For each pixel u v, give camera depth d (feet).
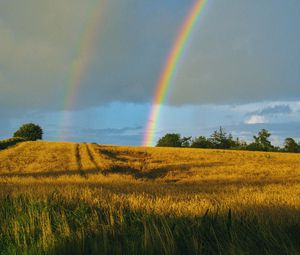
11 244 21.63
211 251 18.90
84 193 38.24
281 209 28.43
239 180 129.39
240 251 17.94
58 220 25.48
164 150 262.67
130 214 26.81
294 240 19.81
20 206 30.42
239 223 22.82
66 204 31.55
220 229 21.81
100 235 22.11
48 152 224.74
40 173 151.12
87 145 269.23
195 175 154.51
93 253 19.26
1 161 187.73
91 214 27.40
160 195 54.70
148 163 195.21
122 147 269.64
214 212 27.17
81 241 20.76
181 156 232.53
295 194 53.31
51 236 21.89
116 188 72.13
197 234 20.43
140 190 68.18
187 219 24.38
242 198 43.32
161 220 22.98
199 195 55.72
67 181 104.32
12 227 25.12
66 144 272.92
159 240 19.67
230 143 416.26
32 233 23.32
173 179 140.15
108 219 24.82
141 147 276.62
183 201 39.42
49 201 31.68
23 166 174.50
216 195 55.06
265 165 192.65
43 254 20.08
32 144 269.44
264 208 29.19
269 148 403.95
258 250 18.80
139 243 19.93
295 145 398.83
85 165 175.22
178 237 20.10
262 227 21.53
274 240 19.34
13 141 294.66
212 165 192.34
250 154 248.11
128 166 179.32
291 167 182.70
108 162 186.09
